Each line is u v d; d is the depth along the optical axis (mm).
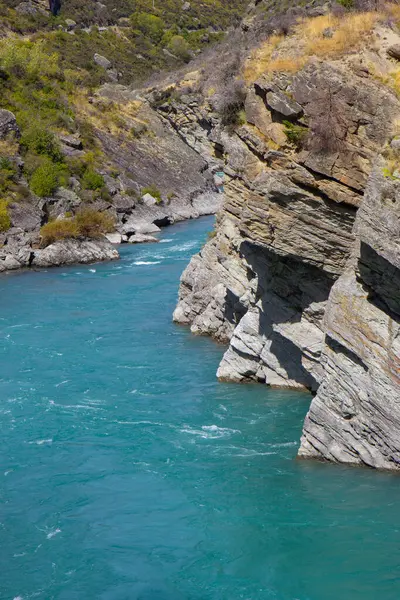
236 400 31938
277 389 33125
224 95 29266
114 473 25844
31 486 25203
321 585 19375
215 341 40219
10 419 30672
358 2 27859
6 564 21016
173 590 19562
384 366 23016
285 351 32500
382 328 22906
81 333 42250
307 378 32375
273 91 25812
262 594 19172
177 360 37312
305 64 25328
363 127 24156
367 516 22188
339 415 24766
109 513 23344
